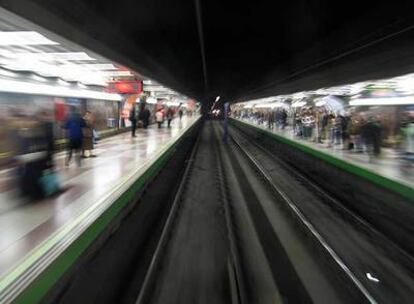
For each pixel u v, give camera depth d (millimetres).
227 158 25266
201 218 11227
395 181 10219
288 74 20812
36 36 8539
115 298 6465
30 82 12633
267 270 7637
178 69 21094
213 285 6895
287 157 23859
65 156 13078
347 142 17562
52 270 4512
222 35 13070
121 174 10039
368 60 12922
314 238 9141
